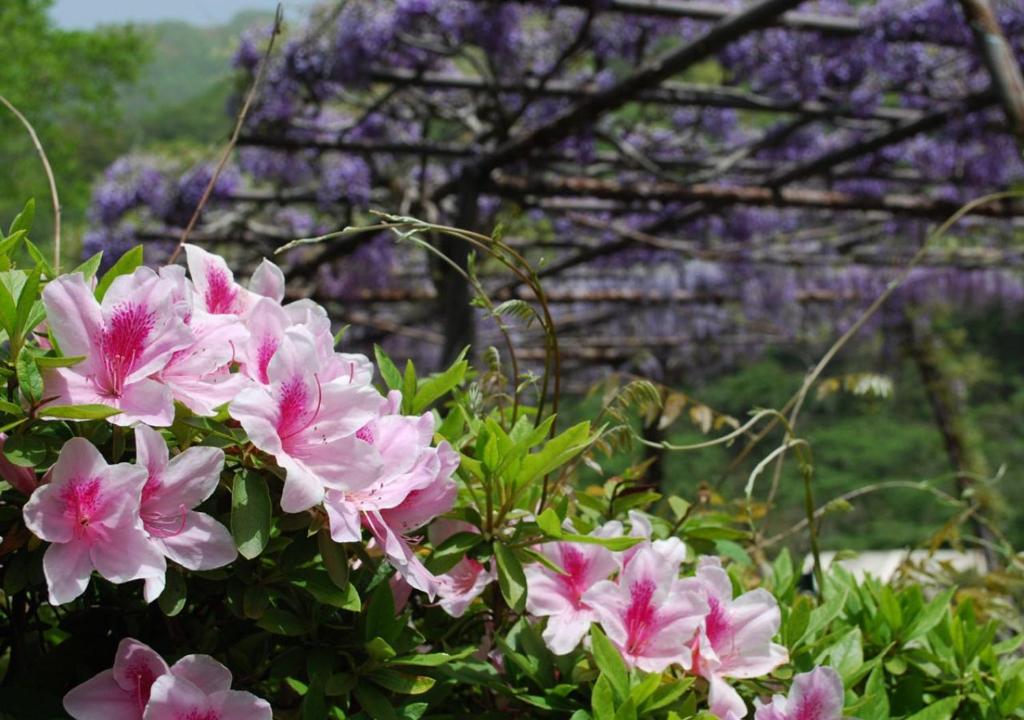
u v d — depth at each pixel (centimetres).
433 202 679
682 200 624
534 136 532
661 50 657
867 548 1449
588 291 1016
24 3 1472
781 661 107
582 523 117
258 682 97
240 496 84
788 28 580
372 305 952
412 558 94
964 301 1023
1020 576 166
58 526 78
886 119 691
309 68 613
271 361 85
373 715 92
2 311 83
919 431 1521
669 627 104
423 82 623
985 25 237
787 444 139
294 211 838
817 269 995
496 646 112
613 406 122
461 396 123
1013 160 739
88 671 93
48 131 1502
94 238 747
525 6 562
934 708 115
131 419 82
